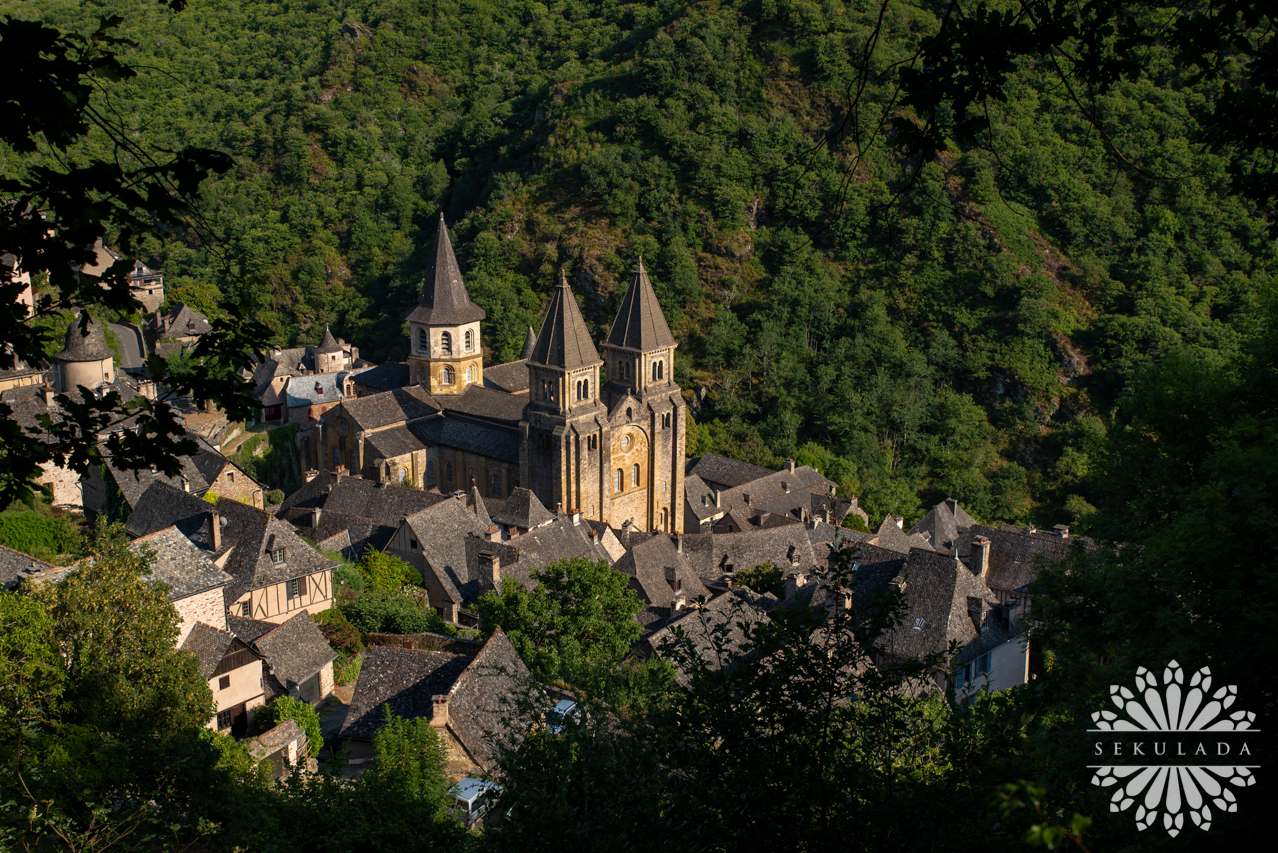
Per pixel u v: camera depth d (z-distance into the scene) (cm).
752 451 15762
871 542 10475
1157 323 16650
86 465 1584
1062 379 17062
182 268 18788
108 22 1498
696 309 18138
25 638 3712
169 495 7600
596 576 6200
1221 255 17400
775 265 18575
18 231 1436
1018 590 9200
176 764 3575
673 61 19875
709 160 18838
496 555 7819
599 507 10469
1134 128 17838
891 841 1898
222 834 3525
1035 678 2420
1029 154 18162
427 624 7344
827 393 17062
